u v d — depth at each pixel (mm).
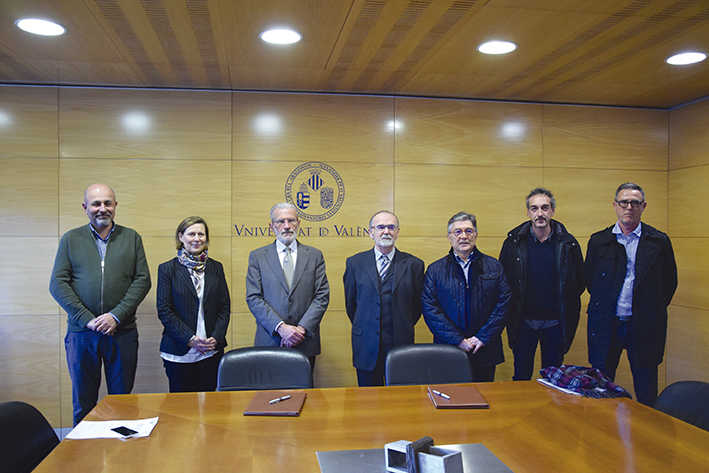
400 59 3695
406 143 4660
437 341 3811
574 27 3121
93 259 3527
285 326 3455
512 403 2354
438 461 1519
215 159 4430
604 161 4953
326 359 4559
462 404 2293
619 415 2197
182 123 4398
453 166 4727
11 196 4199
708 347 4625
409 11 2900
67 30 3150
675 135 4977
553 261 4051
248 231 4461
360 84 4328
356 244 4594
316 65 3824
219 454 1806
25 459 1944
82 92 4281
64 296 3416
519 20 3021
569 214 4898
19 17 2959
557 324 4070
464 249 3590
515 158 4812
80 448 1847
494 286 3617
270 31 3188
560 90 4480
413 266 3803
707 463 1736
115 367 3545
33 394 4199
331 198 4566
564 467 1698
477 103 4762
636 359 4195
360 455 1797
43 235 4230
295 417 2172
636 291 4152
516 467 1696
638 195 4133
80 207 4273
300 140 4527
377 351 3660
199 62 3738
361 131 4602
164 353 3590
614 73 4020
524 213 4828
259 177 4477
